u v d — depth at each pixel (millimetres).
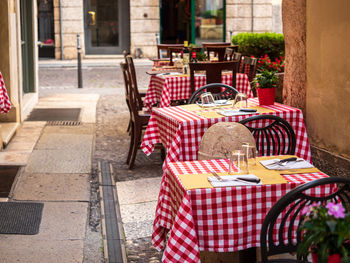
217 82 7152
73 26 20375
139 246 4664
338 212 2230
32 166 6879
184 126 4922
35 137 8422
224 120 5008
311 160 5176
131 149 7230
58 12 20312
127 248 4613
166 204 3826
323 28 5340
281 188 3291
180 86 7996
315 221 2285
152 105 8828
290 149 5086
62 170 6758
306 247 2305
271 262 2863
